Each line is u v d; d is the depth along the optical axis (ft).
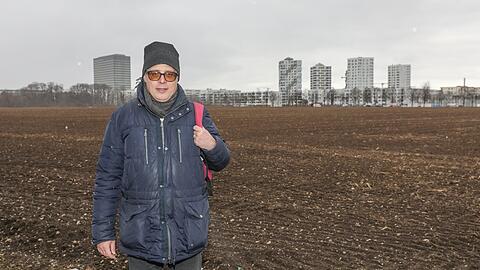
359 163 46.16
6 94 523.70
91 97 535.60
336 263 18.38
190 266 10.29
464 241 21.17
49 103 529.04
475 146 63.31
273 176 38.27
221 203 28.48
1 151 54.60
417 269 17.81
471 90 583.58
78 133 83.97
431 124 114.32
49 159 47.70
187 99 10.24
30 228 22.58
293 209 27.07
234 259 18.76
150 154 9.75
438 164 45.52
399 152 56.08
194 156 10.02
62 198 29.25
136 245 9.80
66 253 19.42
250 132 87.86
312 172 40.40
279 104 590.14
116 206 10.44
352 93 577.02
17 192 31.01
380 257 19.07
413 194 31.37
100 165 10.28
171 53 9.96
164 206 9.74
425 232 22.52
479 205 28.17
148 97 9.92
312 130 93.35
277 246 20.35
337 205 28.19
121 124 10.04
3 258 18.79
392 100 544.21
